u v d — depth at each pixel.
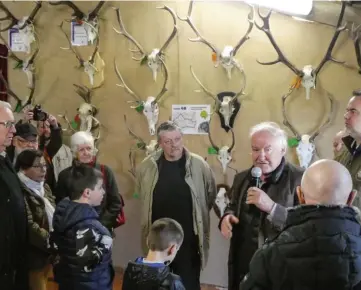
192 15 3.71
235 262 2.37
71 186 2.44
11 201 2.42
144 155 3.96
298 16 3.40
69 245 2.29
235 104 3.63
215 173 3.76
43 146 3.51
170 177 2.94
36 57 4.24
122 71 4.00
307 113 3.45
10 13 4.18
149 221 2.99
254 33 3.55
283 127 3.53
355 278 1.41
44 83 4.25
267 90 3.56
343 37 3.29
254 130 2.33
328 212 1.44
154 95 3.91
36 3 4.15
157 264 2.09
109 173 3.19
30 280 2.76
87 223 2.31
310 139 3.40
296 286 1.44
